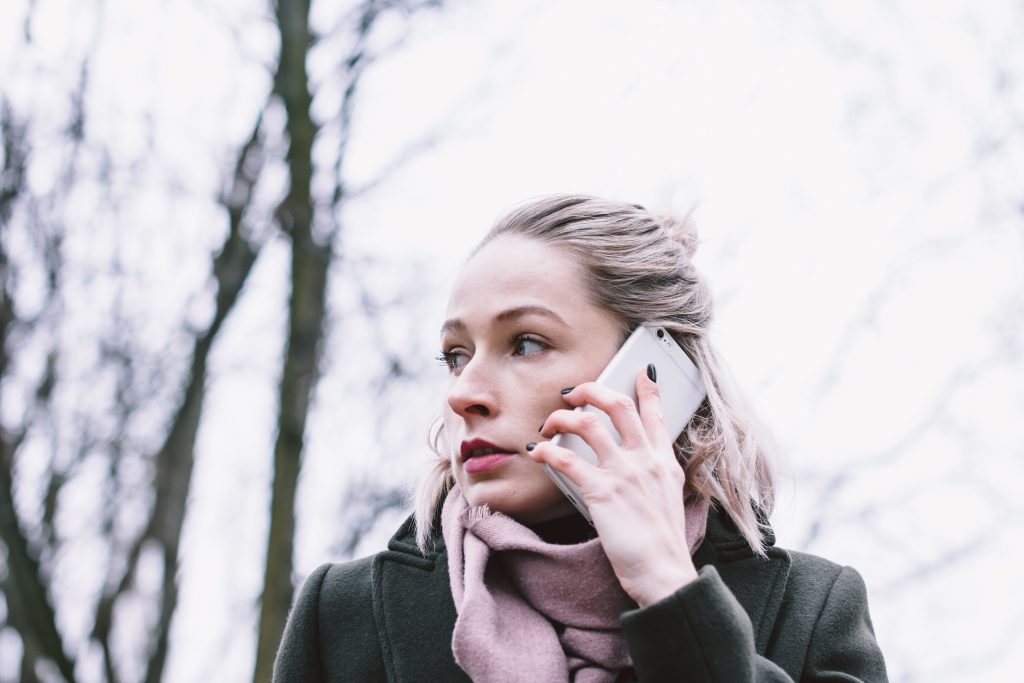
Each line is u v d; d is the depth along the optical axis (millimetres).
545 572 1879
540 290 1939
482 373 1916
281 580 5207
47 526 7484
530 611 1897
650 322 2016
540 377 1911
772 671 1757
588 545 1849
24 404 7527
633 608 1843
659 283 2057
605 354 1974
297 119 6129
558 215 2035
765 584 2020
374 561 2139
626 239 2039
